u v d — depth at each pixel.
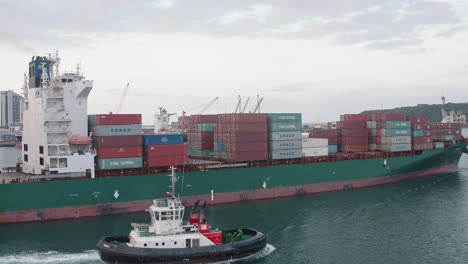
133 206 57.91
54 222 52.72
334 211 58.72
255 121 68.56
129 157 58.72
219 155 71.75
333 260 40.72
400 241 45.91
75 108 58.62
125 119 58.66
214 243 39.78
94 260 39.91
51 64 60.34
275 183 69.12
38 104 58.06
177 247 38.41
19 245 43.97
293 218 55.03
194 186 62.03
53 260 39.91
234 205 63.03
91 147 58.72
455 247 43.88
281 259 41.00
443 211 58.38
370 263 39.91
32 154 60.81
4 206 51.56
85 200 55.12
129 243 39.44
